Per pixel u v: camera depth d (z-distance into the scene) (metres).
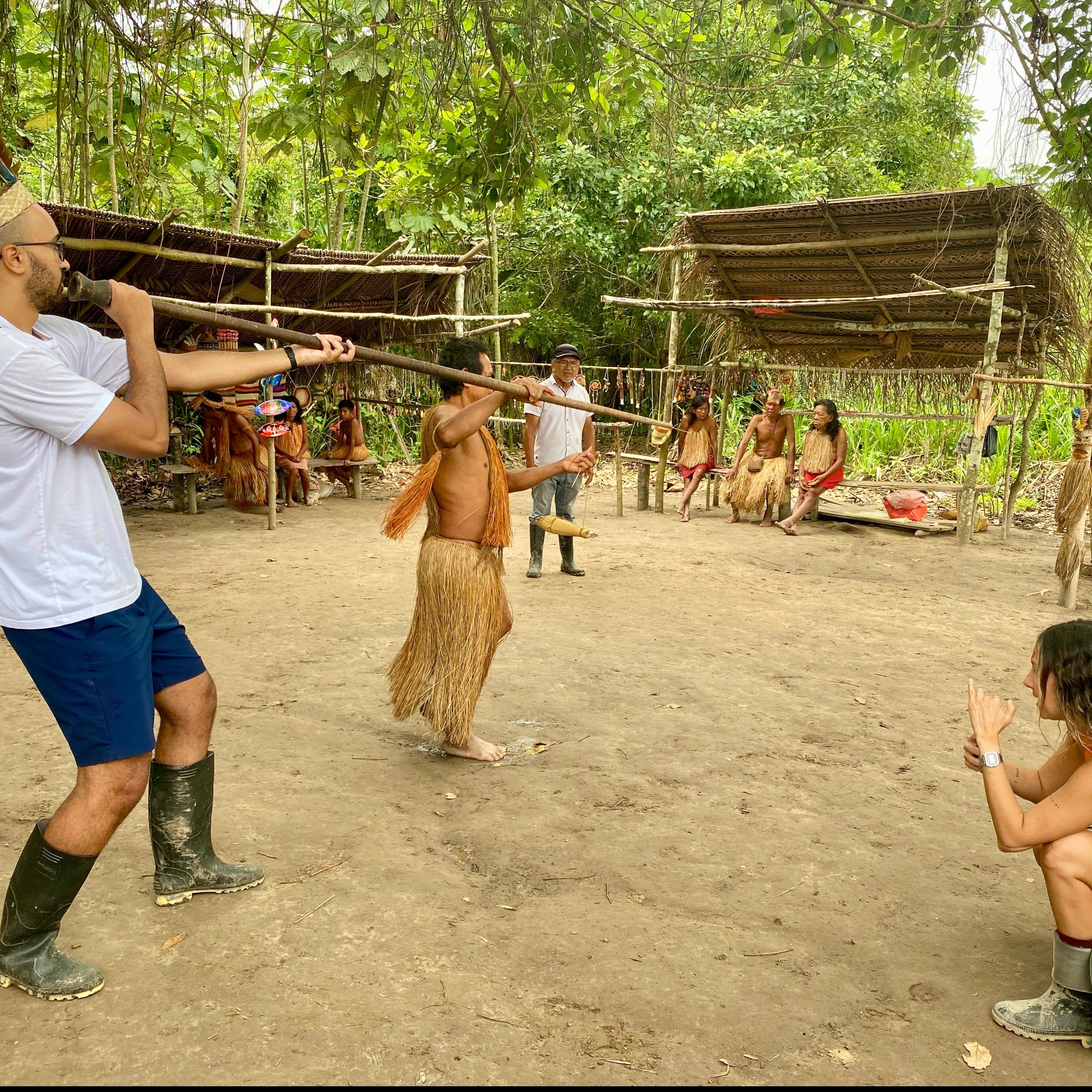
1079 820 2.31
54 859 2.31
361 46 4.75
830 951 2.66
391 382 12.73
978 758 2.49
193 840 2.77
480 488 3.79
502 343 15.70
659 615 6.32
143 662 2.42
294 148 6.52
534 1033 2.27
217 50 7.19
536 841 3.23
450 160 6.42
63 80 6.03
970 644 5.90
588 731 4.25
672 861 3.12
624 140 14.09
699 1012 2.37
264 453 10.05
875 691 4.95
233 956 2.53
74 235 7.84
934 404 10.96
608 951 2.62
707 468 10.29
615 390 16.31
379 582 7.00
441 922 2.73
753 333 12.05
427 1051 2.19
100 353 2.54
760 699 4.73
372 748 4.00
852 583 7.55
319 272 9.88
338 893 2.86
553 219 14.56
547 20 4.98
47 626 2.27
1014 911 2.92
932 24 4.78
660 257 10.96
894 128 15.70
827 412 9.65
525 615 6.20
